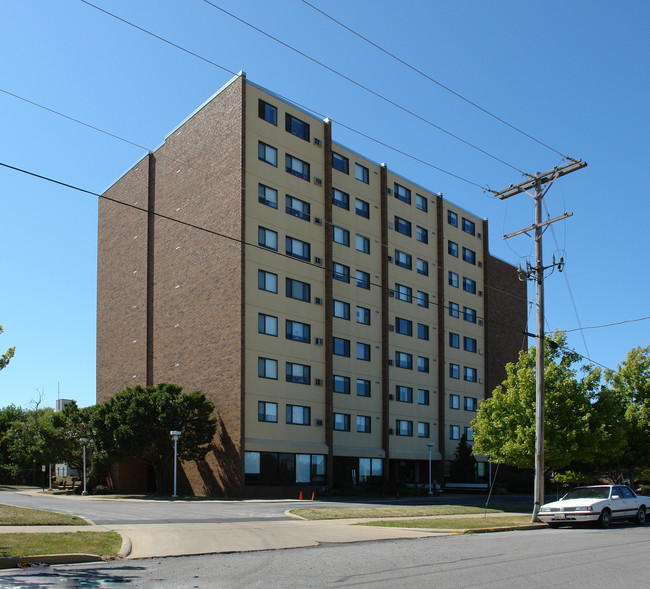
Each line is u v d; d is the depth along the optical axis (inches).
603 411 1200.2
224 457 1504.7
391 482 1696.6
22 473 2623.0
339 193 1834.4
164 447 1513.3
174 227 1780.3
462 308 2230.6
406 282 2010.3
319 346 1690.5
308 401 1637.6
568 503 880.3
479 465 2165.4
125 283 1963.6
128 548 553.6
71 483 2202.3
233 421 1491.1
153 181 1902.1
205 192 1676.9
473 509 1146.7
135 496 1518.2
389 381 1889.8
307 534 716.7
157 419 1465.3
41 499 1362.0
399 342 1950.1
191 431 1471.5
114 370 1967.3
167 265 1790.1
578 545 636.7
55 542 545.3
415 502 1382.9
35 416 2420.0
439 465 2036.2
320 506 1182.3
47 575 430.3
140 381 1820.9
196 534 666.8
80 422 1754.4
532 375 1187.3
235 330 1521.9
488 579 426.6
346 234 1835.6
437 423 2057.1
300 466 1592.0
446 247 2198.6
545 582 418.0
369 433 1809.8
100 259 2133.4
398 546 629.0
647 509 950.4
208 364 1590.8
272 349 1573.6
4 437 2573.8
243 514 964.6
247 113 1608.0
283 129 1690.5
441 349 2101.4
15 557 474.9
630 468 1496.1
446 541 684.1
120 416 1480.1
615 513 887.7
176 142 1819.6
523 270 992.9
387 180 1985.7
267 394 1542.8
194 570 460.1
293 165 1701.5
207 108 1715.1
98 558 510.9
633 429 1439.5
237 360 1503.4
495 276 2437.3
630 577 441.7
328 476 1642.5
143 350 1825.8
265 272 1588.3
